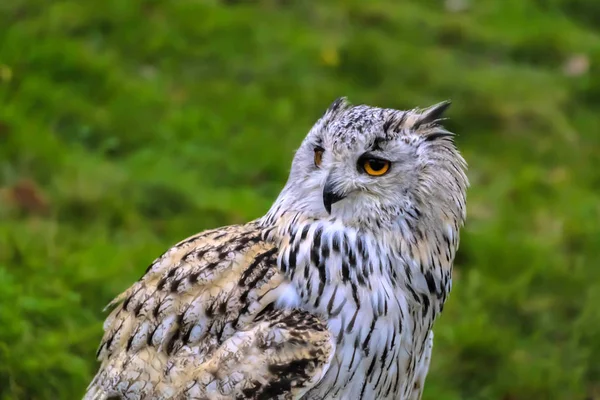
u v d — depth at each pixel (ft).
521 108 55.06
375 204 22.40
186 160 44.88
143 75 50.98
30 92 45.60
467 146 52.13
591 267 41.73
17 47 48.37
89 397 23.22
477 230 43.88
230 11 56.95
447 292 23.89
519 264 41.52
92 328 32.04
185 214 40.73
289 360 21.42
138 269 36.01
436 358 35.96
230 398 21.38
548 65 62.69
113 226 39.55
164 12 55.11
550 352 37.45
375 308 22.13
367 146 22.34
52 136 43.16
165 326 22.13
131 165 43.47
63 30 52.01
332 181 22.21
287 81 52.75
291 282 22.30
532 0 71.97
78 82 48.16
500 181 48.78
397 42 58.95
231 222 40.70
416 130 22.93
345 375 22.20
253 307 22.07
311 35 57.16
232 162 45.47
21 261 35.22
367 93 53.47
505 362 36.27
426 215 22.86
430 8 67.72
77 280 34.81
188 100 49.62
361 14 61.46
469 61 61.16
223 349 21.61
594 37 68.33
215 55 53.47
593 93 59.00
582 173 51.60
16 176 40.81
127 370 22.27
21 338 30.48
